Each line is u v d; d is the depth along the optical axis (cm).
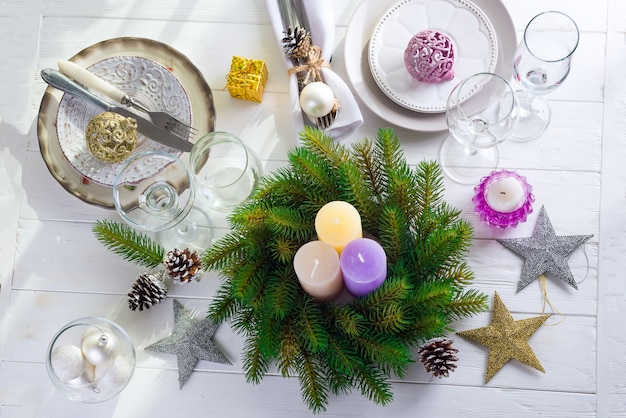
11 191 127
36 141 128
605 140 124
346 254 104
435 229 110
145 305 120
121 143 119
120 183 120
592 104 125
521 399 117
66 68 120
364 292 107
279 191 110
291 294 109
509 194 115
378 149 123
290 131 127
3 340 123
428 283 109
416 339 110
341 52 128
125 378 115
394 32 125
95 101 121
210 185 119
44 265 125
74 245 125
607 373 117
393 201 111
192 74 125
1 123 129
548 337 118
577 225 122
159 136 122
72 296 124
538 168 124
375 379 109
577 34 113
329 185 111
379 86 123
